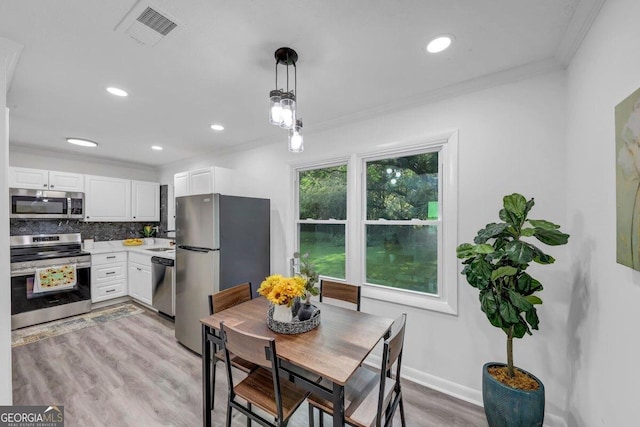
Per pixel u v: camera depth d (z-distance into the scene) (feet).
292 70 5.79
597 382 4.12
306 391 4.64
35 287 10.55
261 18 4.26
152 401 6.32
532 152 5.70
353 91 6.75
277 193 10.37
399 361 4.79
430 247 7.29
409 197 7.62
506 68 5.73
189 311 8.75
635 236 3.00
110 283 12.88
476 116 6.33
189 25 4.41
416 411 6.10
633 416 3.16
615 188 3.57
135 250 13.20
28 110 7.81
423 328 7.07
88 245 13.42
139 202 14.79
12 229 11.52
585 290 4.55
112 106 7.57
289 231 9.98
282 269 10.16
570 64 5.12
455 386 6.58
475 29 4.53
